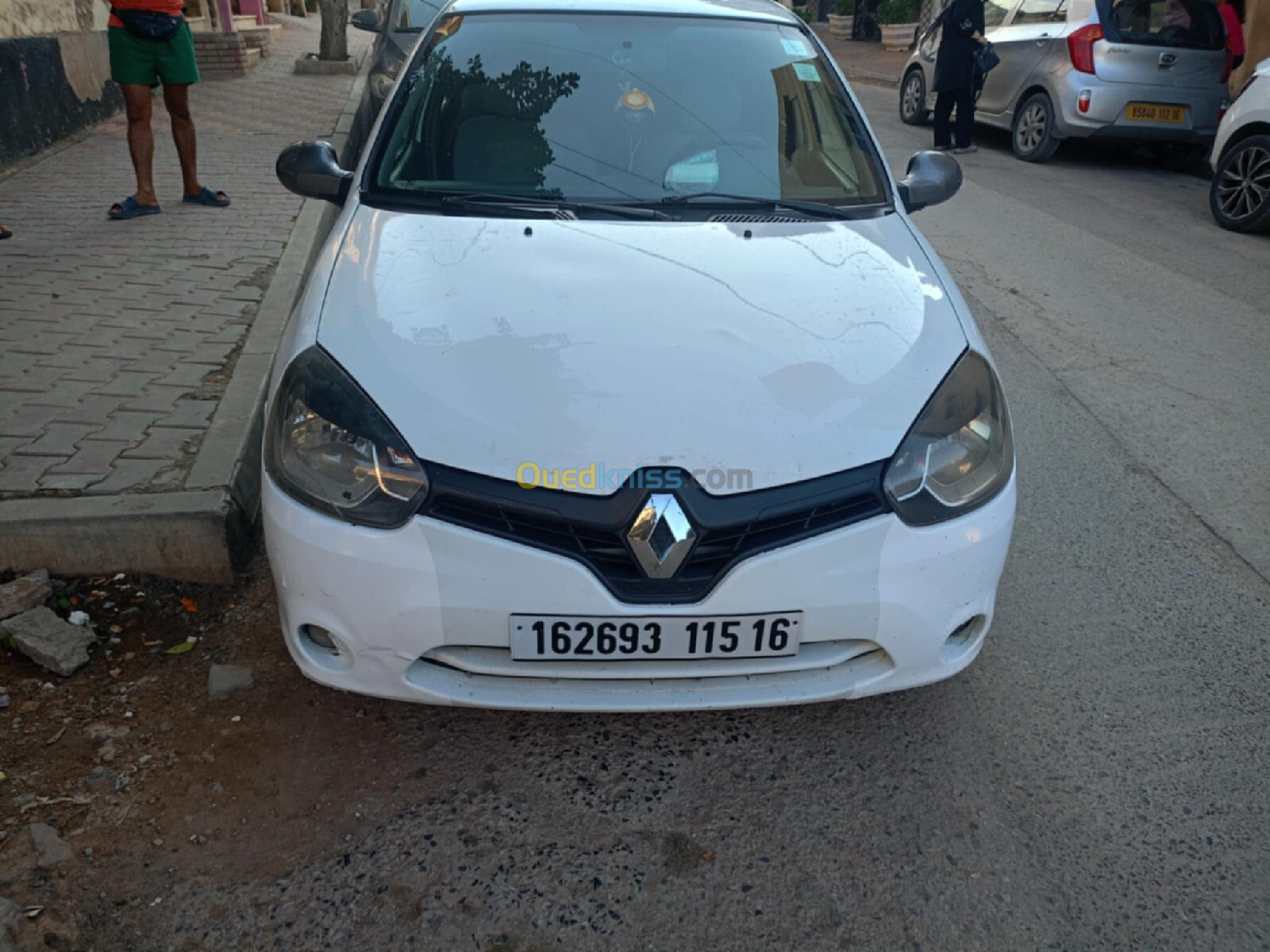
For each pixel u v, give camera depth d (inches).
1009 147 437.4
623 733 98.5
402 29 347.6
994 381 94.7
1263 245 290.7
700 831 87.9
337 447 82.1
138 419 136.1
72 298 181.8
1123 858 86.5
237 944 75.7
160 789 89.0
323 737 95.9
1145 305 230.4
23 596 108.6
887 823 89.3
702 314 92.4
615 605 79.4
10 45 289.4
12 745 92.9
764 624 81.5
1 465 122.7
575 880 82.5
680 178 118.4
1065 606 121.0
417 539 79.4
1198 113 373.7
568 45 130.6
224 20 517.3
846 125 130.6
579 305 92.4
